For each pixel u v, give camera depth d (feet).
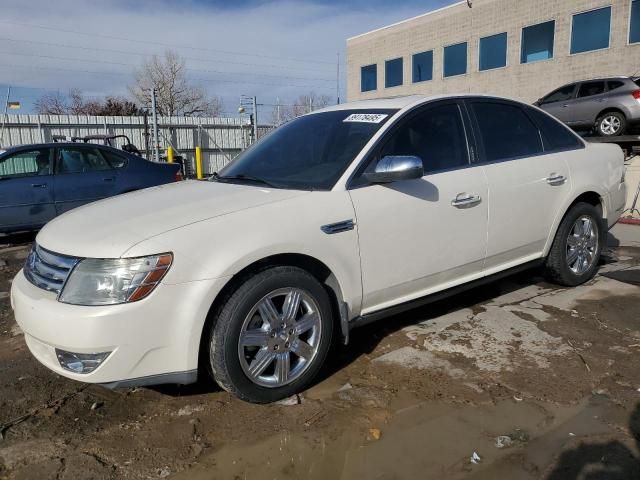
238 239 8.84
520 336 12.01
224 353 8.80
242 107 87.76
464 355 11.16
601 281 15.85
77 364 8.42
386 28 91.97
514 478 7.52
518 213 13.03
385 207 10.52
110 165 27.43
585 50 65.36
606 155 15.66
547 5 68.33
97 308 8.15
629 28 60.75
